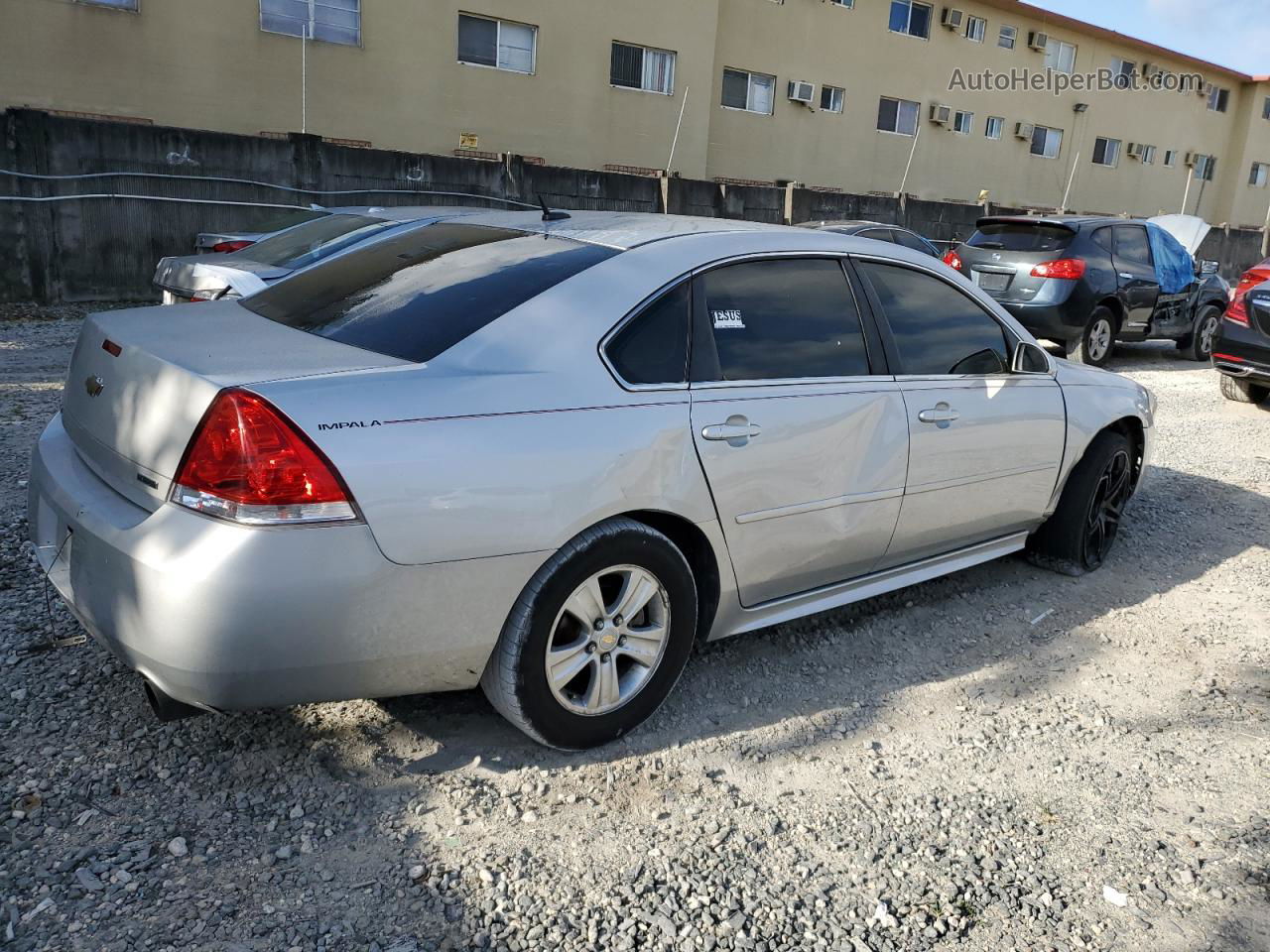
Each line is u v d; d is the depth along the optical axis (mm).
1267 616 4457
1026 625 4199
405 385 2545
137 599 2328
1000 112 28391
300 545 2301
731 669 3598
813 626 4023
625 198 17562
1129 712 3510
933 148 27172
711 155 23203
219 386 2350
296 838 2506
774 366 3281
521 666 2691
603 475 2732
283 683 2396
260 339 2844
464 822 2617
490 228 3600
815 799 2850
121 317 3088
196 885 2312
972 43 27078
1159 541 5422
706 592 3221
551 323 2842
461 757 2912
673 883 2445
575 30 19781
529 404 2670
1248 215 36344
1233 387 9938
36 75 14914
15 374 7812
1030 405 4207
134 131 13000
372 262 3506
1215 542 5473
